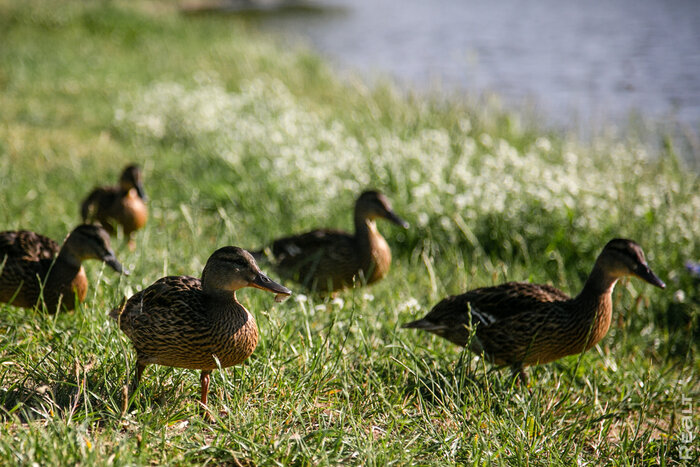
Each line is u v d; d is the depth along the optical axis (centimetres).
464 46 3794
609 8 4881
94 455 534
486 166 1483
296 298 847
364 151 1638
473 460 617
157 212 1349
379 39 4078
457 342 816
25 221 1157
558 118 2308
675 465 690
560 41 3822
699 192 1472
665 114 2330
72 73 2597
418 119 1984
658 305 1080
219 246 1112
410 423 671
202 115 1955
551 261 1216
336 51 3700
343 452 609
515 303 786
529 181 1388
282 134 1747
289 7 5469
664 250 1192
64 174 1508
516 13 4912
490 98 2348
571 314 779
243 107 2131
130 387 681
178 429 629
